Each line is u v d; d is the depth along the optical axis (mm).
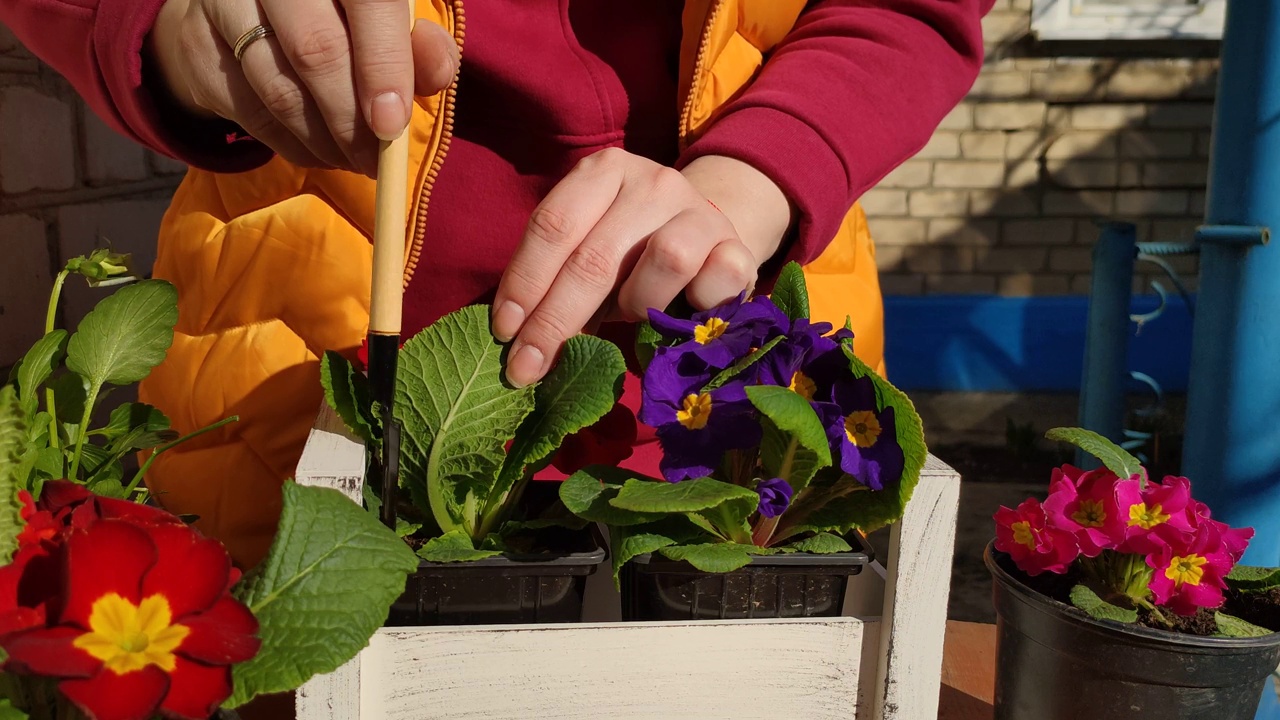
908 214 3396
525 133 729
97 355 538
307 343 770
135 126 624
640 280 555
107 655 399
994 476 2723
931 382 3389
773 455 552
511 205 739
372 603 448
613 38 735
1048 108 3320
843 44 710
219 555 418
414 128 681
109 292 1315
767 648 551
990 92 3322
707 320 547
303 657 437
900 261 3424
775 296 596
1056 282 3396
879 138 670
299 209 755
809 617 566
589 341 559
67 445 548
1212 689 611
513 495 583
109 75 597
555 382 560
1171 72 3268
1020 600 644
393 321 529
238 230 765
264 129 581
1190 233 3340
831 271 891
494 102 722
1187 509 669
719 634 547
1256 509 1049
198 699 403
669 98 752
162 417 569
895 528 551
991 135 3342
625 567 584
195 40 562
